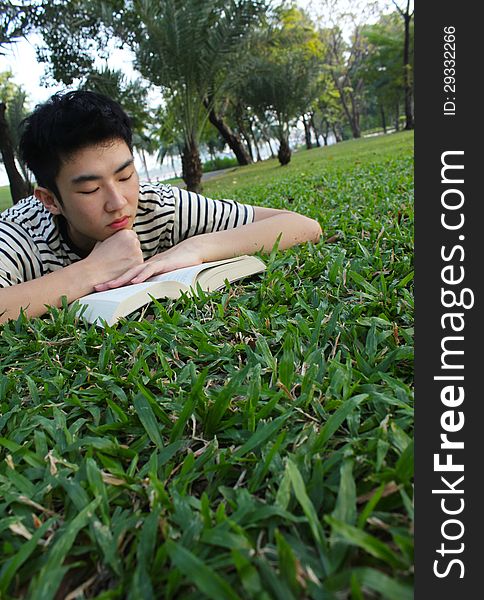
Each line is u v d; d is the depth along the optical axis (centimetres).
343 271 166
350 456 76
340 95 3553
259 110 1772
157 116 1519
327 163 1083
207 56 982
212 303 156
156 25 923
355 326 126
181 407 100
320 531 63
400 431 81
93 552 68
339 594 55
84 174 165
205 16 918
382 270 168
